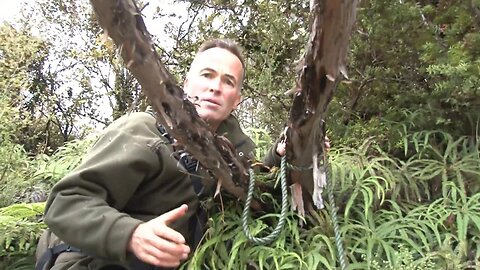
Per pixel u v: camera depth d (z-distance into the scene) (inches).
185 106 56.5
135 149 63.1
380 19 93.7
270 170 73.6
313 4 51.3
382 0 92.3
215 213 70.9
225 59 72.5
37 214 88.7
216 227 69.1
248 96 122.6
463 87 81.5
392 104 97.7
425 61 90.6
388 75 97.7
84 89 301.9
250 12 135.5
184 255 56.1
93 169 61.4
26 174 106.9
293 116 62.5
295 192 70.6
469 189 79.0
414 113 91.4
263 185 72.2
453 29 89.9
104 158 62.6
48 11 305.9
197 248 67.3
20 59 115.3
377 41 96.1
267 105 118.3
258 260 66.5
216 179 66.4
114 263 63.9
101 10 45.9
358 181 75.8
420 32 93.3
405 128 88.8
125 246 57.1
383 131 90.3
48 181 104.9
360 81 98.7
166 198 66.6
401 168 81.2
